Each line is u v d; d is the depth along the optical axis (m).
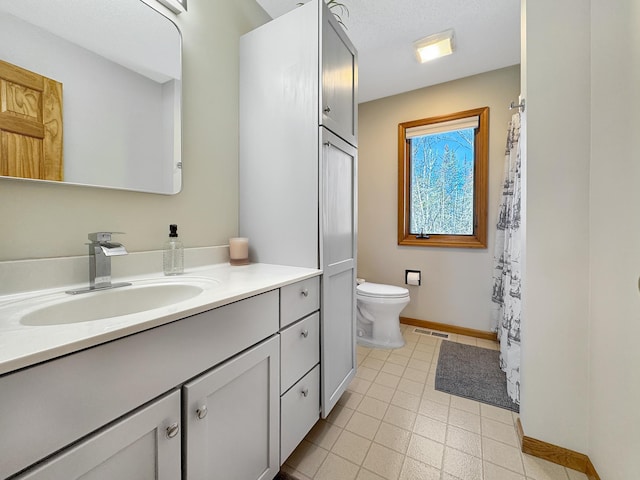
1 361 0.40
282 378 1.00
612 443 0.91
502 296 2.15
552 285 1.13
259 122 1.40
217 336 0.74
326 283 1.27
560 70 1.10
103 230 0.96
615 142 0.92
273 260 1.37
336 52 1.37
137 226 1.06
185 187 1.22
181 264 1.12
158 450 0.61
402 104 2.66
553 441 1.14
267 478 0.93
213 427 0.74
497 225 2.19
